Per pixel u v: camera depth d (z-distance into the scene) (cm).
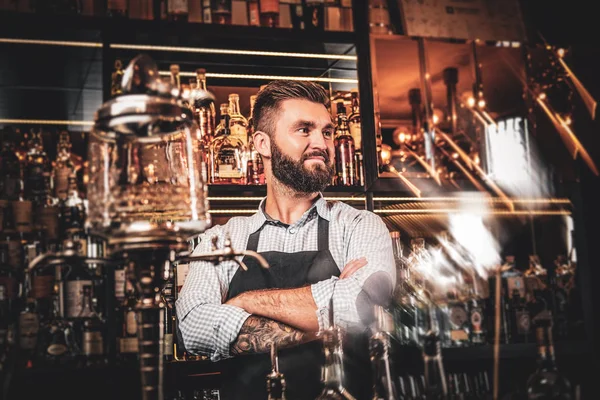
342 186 269
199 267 234
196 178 158
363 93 276
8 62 255
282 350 213
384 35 279
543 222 309
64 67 262
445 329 265
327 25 276
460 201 300
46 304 240
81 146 267
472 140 287
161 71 282
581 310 291
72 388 234
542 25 303
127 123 140
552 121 298
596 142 299
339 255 237
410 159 277
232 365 220
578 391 163
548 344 165
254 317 213
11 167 246
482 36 293
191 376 259
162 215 157
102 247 244
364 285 216
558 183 297
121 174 148
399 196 283
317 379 211
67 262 152
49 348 233
